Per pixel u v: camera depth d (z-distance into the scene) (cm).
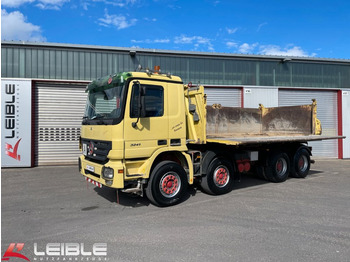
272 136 894
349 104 1402
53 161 1133
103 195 657
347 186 762
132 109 516
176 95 582
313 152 1403
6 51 1064
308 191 701
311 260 337
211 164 639
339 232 425
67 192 688
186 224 461
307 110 877
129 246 378
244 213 520
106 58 1147
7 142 1057
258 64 1306
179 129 583
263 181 836
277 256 347
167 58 1207
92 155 571
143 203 589
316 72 1376
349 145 1399
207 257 345
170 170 561
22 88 1068
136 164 535
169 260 338
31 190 709
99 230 437
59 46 1095
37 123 1112
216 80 1260
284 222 470
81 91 1157
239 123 901
